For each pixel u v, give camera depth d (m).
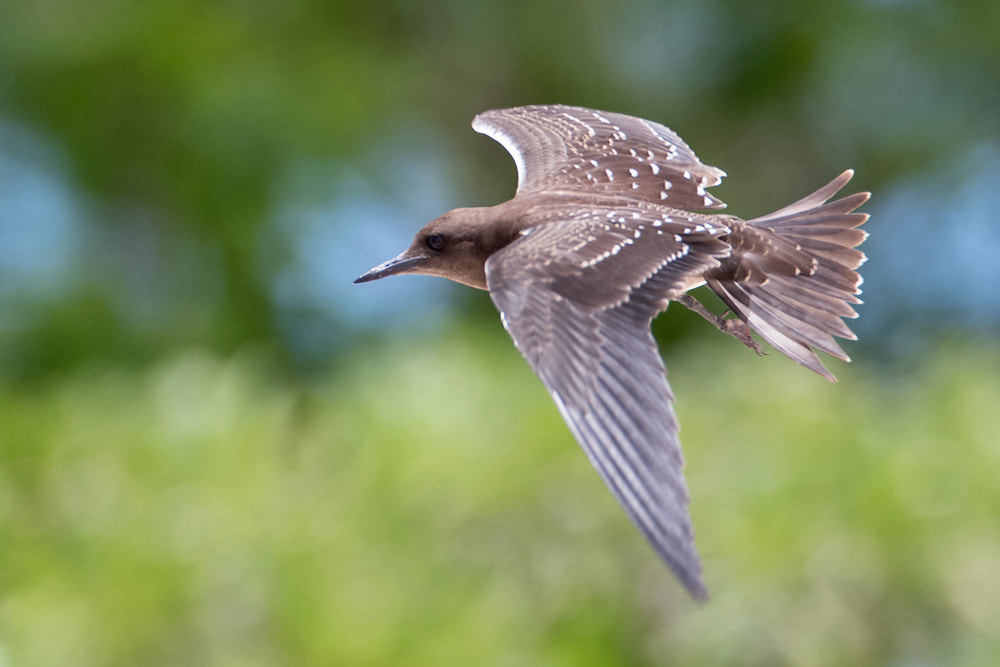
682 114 22.05
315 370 20.61
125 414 12.34
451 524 11.82
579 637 11.58
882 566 11.40
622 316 7.39
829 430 12.16
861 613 11.30
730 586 11.33
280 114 21.03
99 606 10.52
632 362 7.10
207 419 11.94
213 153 20.95
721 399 12.87
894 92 22.77
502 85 22.39
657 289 7.62
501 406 12.79
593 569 11.79
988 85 22.77
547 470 12.09
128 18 21.55
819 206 8.84
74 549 11.16
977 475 11.80
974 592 11.41
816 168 22.53
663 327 20.73
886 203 22.70
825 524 11.53
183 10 21.81
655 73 21.95
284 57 21.92
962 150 22.56
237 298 20.97
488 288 7.63
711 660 11.33
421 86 22.41
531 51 22.00
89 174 21.48
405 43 22.58
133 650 10.46
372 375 13.33
